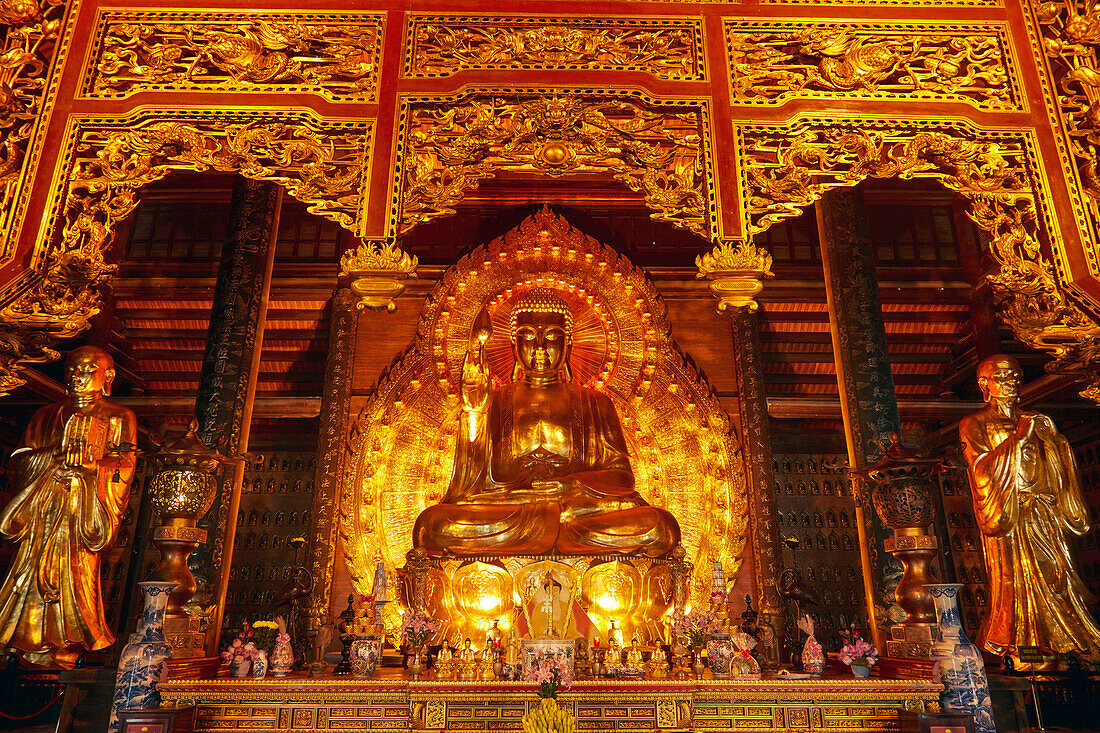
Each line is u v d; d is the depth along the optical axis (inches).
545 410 412.8
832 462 512.4
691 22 261.1
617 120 251.4
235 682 262.1
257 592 473.4
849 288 386.6
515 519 362.0
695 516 426.0
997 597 279.0
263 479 497.7
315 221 486.0
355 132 247.6
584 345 452.1
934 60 256.4
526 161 360.2
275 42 255.0
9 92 243.8
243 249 384.2
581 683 262.1
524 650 276.2
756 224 243.1
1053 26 261.0
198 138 243.8
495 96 252.7
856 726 265.9
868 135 249.0
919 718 253.3
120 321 493.7
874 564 341.7
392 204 240.1
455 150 250.1
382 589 323.6
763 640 338.0
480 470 406.0
